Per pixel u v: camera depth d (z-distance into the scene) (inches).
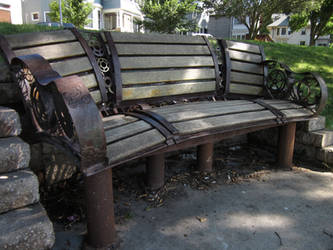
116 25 919.0
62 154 102.1
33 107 78.7
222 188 110.3
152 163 105.0
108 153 63.6
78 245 73.6
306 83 127.0
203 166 122.4
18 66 81.4
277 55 235.3
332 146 132.8
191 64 126.3
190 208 95.2
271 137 151.1
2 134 73.4
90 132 54.1
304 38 1599.4
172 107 105.3
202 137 89.7
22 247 54.7
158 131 79.7
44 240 57.5
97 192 68.5
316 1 597.0
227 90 138.9
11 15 701.9
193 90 127.7
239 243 77.0
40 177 98.3
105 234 72.2
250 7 608.7
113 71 105.1
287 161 129.3
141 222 86.6
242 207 96.0
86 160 55.1
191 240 78.0
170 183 113.1
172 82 121.0
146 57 112.7
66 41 97.3
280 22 1608.0
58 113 61.0
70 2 670.5
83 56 99.3
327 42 1610.5
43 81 57.9
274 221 87.7
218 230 82.9
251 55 150.3
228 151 153.9
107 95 105.3
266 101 127.2
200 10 663.1
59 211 90.4
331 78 203.6
